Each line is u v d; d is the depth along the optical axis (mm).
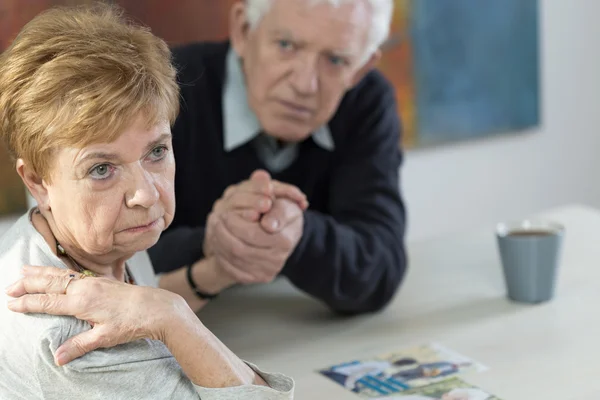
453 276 1698
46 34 823
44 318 857
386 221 1698
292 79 1567
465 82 3057
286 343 1420
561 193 3469
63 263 901
